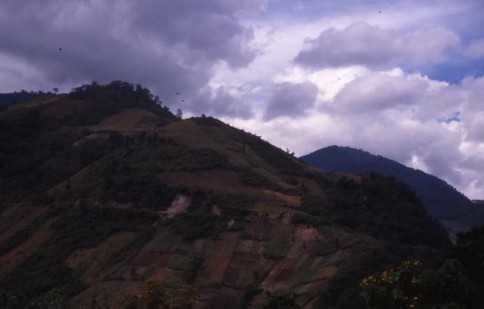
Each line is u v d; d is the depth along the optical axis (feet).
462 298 50.24
